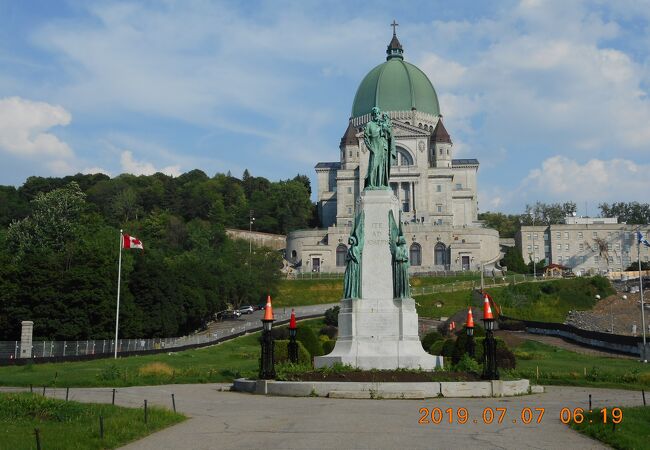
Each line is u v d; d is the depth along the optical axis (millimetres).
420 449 21422
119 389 40750
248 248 164625
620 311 125000
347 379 36688
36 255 90812
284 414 28438
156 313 97750
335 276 161625
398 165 189625
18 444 21453
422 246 173625
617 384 46906
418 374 37375
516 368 55469
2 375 48438
